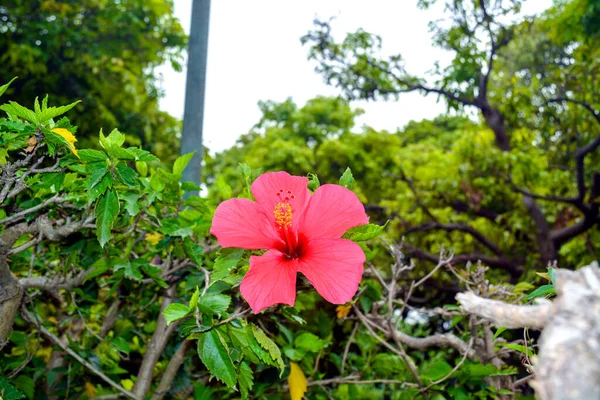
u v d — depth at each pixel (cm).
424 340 271
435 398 252
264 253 156
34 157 183
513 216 850
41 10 870
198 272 246
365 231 160
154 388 304
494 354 248
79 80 915
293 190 164
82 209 202
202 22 384
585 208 759
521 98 892
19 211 196
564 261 876
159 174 218
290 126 1894
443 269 759
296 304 250
